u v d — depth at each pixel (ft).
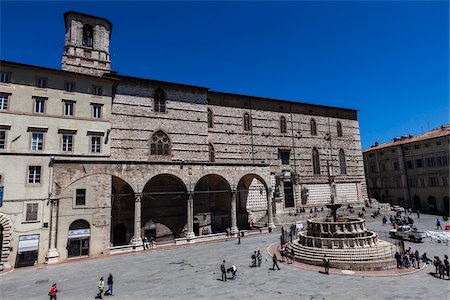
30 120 119.44
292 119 228.43
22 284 86.28
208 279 87.45
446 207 228.84
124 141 153.99
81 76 133.08
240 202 194.49
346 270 94.43
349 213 219.00
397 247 112.78
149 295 75.36
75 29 155.63
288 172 213.66
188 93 178.91
